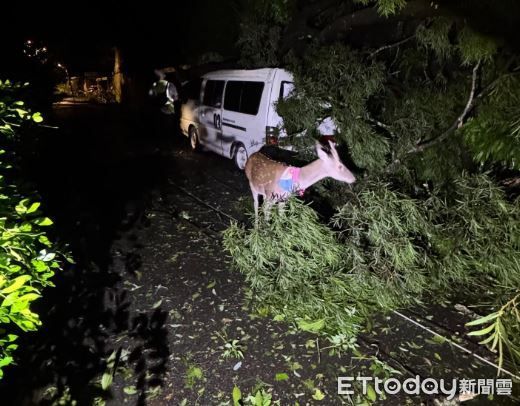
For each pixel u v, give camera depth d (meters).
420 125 4.96
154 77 15.66
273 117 6.39
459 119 4.65
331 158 3.79
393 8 3.96
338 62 5.17
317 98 5.07
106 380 2.92
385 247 3.76
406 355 3.30
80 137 11.89
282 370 3.10
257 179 4.62
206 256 4.75
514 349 3.17
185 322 3.60
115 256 4.70
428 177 5.15
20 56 8.11
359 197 4.14
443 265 4.09
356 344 3.38
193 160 9.06
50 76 9.56
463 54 4.25
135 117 16.59
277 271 3.89
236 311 3.77
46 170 7.77
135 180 7.62
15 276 1.60
